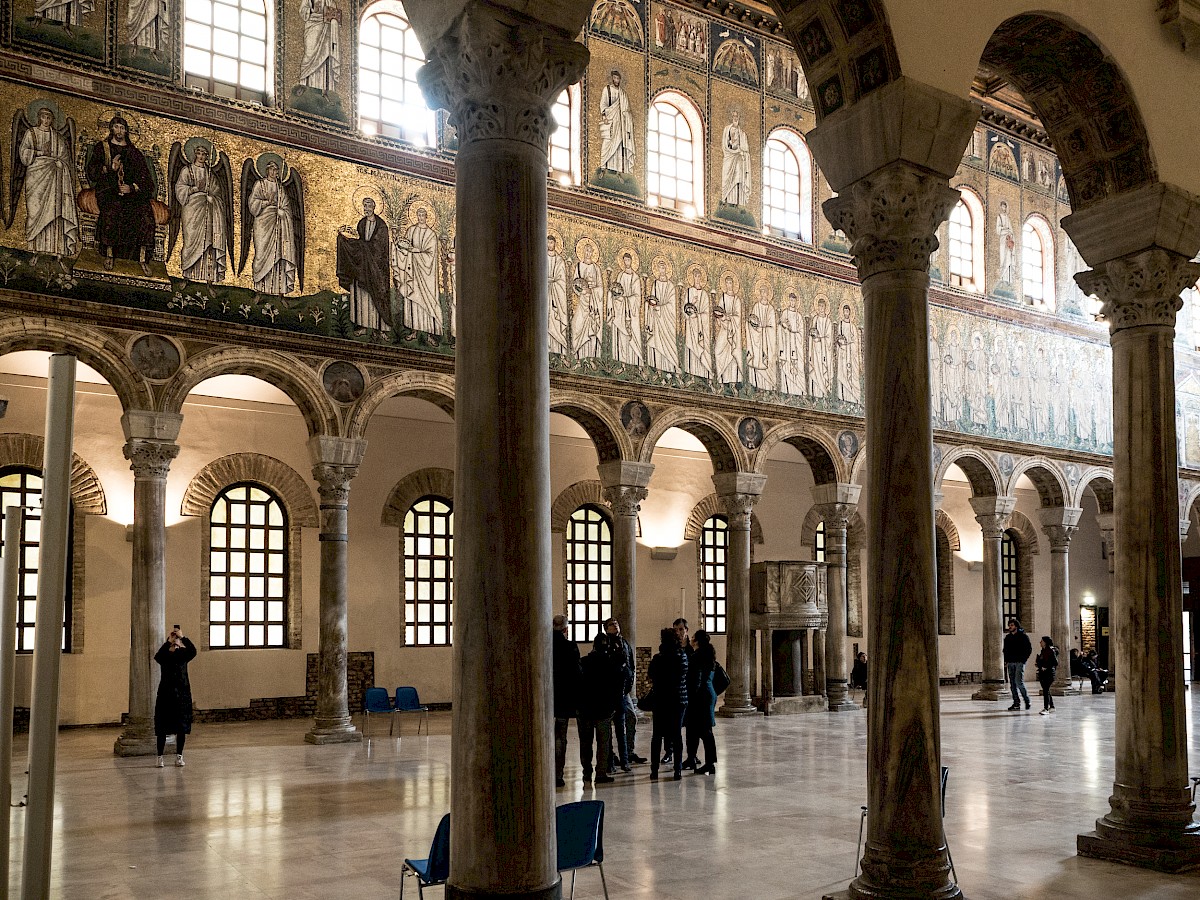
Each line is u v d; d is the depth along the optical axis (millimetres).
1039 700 26609
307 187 18094
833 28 7895
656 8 22578
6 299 15250
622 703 14250
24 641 19344
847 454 24578
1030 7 8586
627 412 21266
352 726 17781
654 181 22469
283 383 17906
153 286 16516
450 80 6379
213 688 21156
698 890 8391
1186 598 35125
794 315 24109
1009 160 28578
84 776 14008
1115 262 9828
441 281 19422
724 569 29141
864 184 7801
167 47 16969
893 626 7359
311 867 9164
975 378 26938
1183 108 9875
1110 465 30125
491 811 5758
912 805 7156
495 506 5969
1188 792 9273
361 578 23125
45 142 15805
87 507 20234
